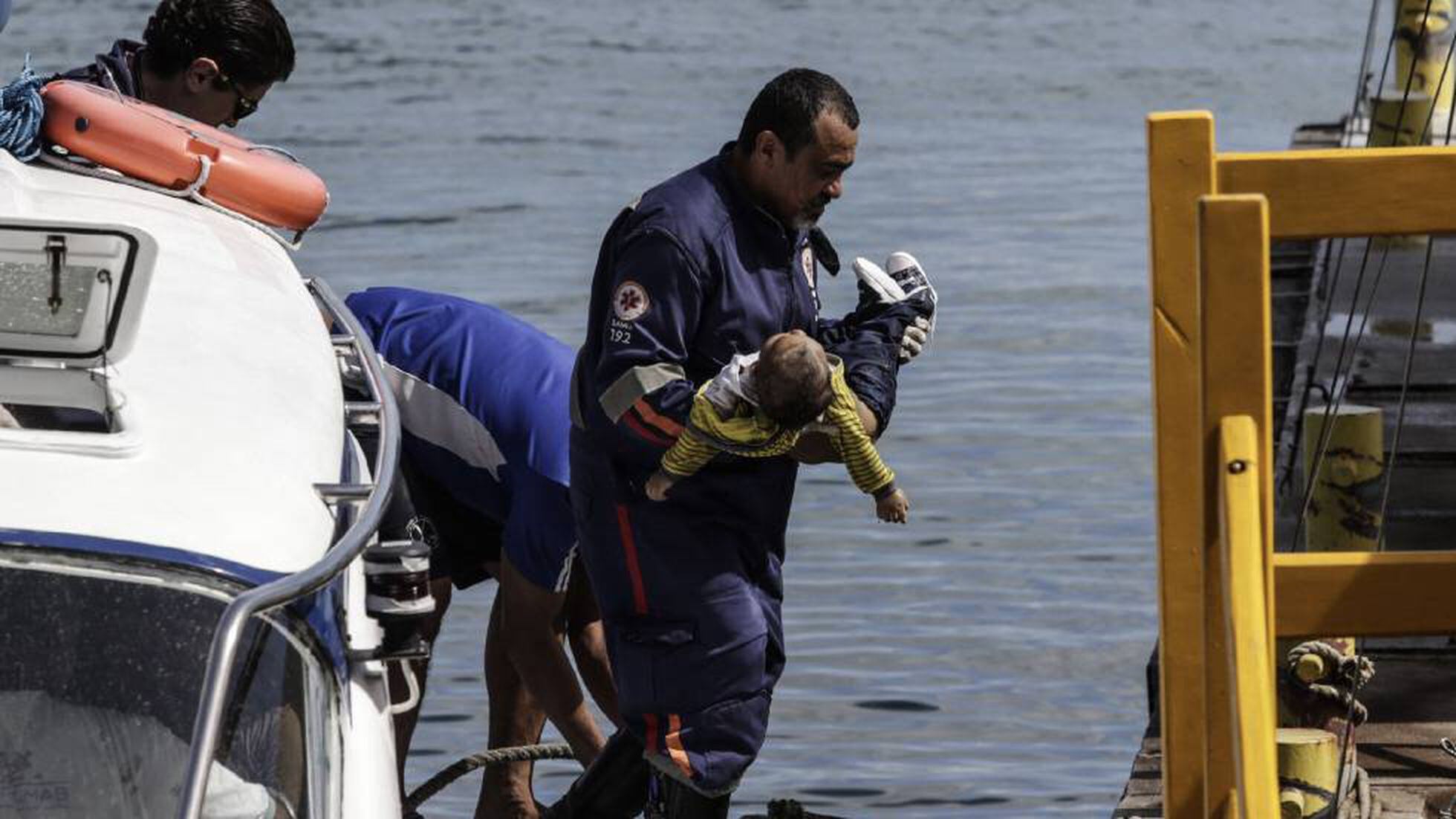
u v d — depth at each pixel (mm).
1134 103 65688
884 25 84875
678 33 83312
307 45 80188
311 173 11289
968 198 49312
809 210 9797
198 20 11430
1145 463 27797
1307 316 22125
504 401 11867
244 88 11594
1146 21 84250
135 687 7309
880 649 20875
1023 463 27812
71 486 7504
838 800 17203
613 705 12562
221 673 6863
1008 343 34781
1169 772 7977
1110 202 48844
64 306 7805
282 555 7559
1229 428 7352
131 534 7379
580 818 11047
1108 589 22719
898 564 23656
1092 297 38344
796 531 24969
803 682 20016
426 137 59375
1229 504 7293
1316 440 14594
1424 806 11305
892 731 18766
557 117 63000
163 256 9695
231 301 9484
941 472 27391
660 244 9656
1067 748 18297
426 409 12023
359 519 7902
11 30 78688
